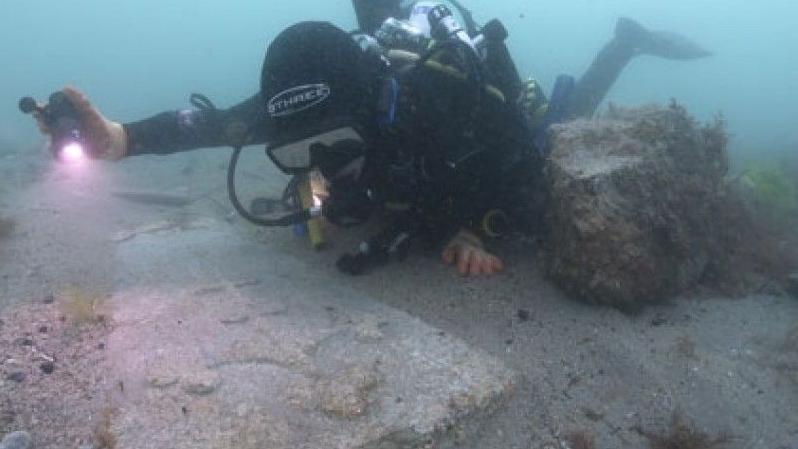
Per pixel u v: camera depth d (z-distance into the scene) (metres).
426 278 2.87
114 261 2.92
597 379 2.13
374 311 2.48
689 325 2.50
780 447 1.84
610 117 3.18
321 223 3.39
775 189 4.02
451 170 2.69
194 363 2.01
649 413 1.99
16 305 2.35
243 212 2.58
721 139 3.26
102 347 2.08
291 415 1.78
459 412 1.84
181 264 2.93
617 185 2.51
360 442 1.69
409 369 2.04
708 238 2.89
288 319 2.37
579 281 2.57
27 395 1.80
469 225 3.09
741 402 2.03
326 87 2.27
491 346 2.30
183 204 4.50
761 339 2.39
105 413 1.74
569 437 1.88
